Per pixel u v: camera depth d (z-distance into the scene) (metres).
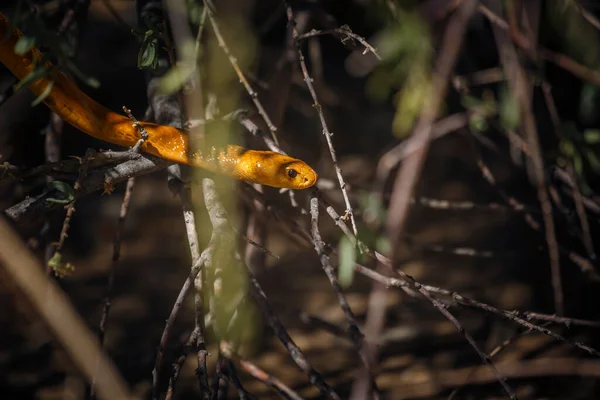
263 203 1.00
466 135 1.14
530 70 1.00
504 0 0.98
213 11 1.01
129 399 0.85
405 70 0.93
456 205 1.10
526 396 1.11
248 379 1.15
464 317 1.23
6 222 0.87
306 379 1.15
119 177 0.92
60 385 1.14
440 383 1.12
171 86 0.94
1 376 1.15
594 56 0.98
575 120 1.13
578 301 1.17
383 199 1.07
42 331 1.20
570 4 0.98
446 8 0.90
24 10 0.92
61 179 1.00
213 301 0.87
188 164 0.94
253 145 1.13
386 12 0.96
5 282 1.11
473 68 1.11
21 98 1.25
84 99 0.94
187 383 1.14
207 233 1.03
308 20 1.17
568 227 1.11
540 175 0.98
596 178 1.15
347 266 0.85
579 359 1.12
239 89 1.08
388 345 1.19
